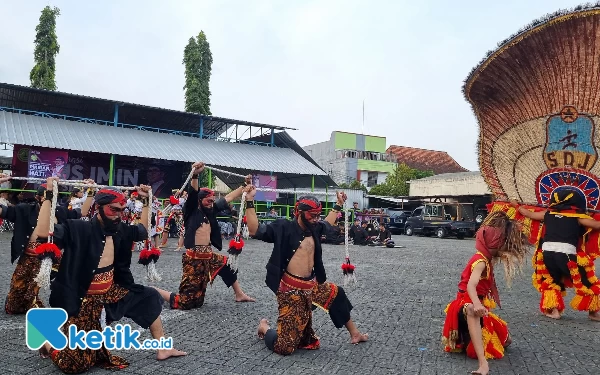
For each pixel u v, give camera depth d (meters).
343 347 4.95
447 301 7.54
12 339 4.84
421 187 35.47
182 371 4.11
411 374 4.18
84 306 4.01
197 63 32.50
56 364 3.96
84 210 5.35
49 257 3.70
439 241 24.91
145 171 24.33
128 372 4.06
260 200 23.95
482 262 4.42
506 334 4.82
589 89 7.07
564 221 6.64
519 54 7.30
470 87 7.76
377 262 13.20
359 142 49.47
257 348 4.82
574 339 5.53
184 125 27.48
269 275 4.68
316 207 4.73
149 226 4.63
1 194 15.82
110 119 25.98
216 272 6.68
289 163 25.50
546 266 6.70
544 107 7.44
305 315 4.70
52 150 20.72
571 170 7.34
